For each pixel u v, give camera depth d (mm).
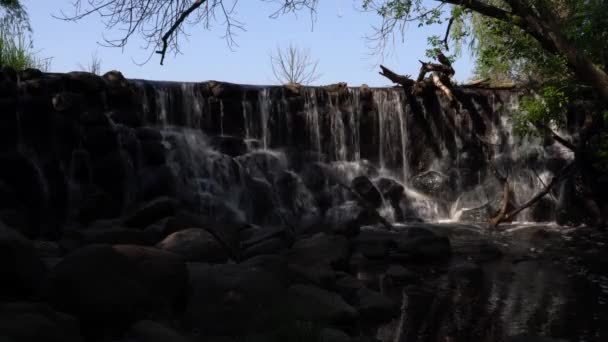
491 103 18625
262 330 6531
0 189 12117
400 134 18359
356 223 13180
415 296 9094
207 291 6871
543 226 16125
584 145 15859
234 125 16781
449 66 17469
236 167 16016
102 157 14055
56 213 13289
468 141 18422
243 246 10945
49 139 13547
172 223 10570
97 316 5707
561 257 11992
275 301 6973
